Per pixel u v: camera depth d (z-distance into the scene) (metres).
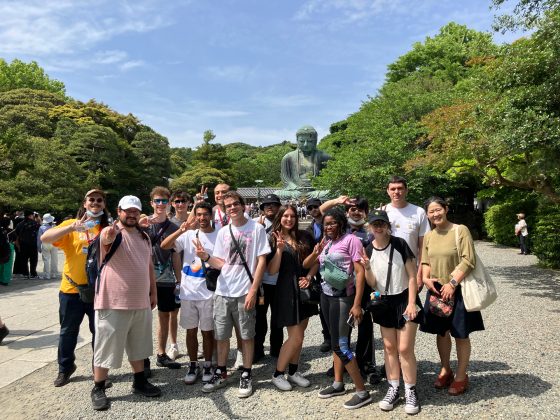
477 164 8.96
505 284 8.69
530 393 3.54
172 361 4.58
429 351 4.75
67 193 18.70
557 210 11.19
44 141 19.34
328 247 3.64
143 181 31.56
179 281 4.55
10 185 16.39
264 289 4.51
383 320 3.46
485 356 4.50
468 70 24.22
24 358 4.78
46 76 41.53
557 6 6.82
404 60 30.38
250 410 3.43
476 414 3.23
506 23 7.32
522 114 6.68
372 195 16.36
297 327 3.84
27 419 3.33
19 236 10.41
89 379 4.16
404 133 17.20
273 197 4.71
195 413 3.39
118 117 34.59
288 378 4.01
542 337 5.12
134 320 3.63
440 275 3.61
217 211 4.71
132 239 3.67
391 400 3.38
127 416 3.36
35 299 7.95
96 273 3.57
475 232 20.61
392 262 3.44
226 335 3.83
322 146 35.19
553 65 6.66
